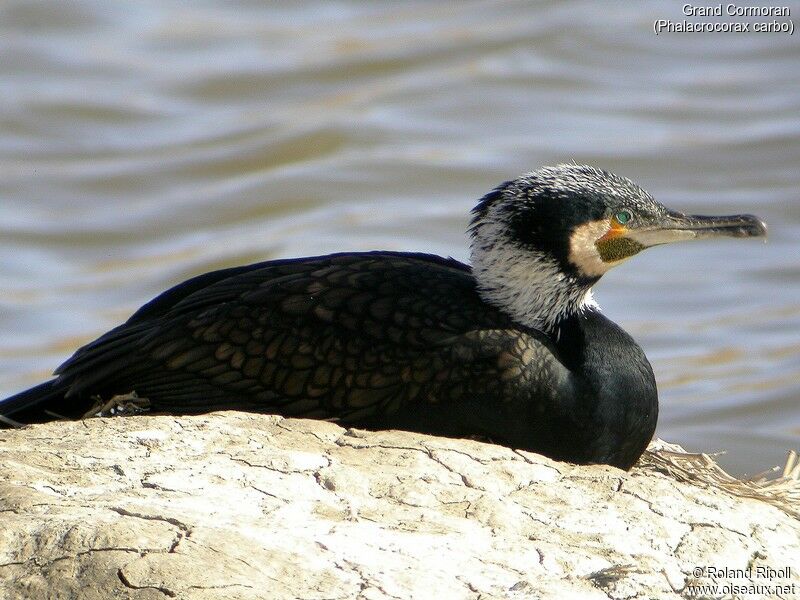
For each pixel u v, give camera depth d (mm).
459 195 27641
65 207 27953
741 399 20703
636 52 33531
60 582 8484
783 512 11086
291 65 32875
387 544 9156
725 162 28562
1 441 10367
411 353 11422
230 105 31578
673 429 19844
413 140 29734
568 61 32938
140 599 8367
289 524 9281
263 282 12039
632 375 11758
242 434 10539
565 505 10031
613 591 9031
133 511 9078
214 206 27797
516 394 11320
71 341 23562
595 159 28891
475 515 9727
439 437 10891
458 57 33188
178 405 11734
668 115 30562
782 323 23219
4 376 22281
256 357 11555
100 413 11883
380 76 32531
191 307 12070
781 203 27000
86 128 30547
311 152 29250
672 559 9617
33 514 9062
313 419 11328
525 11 35344
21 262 26219
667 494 10344
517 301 12023
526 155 28734
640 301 24266
